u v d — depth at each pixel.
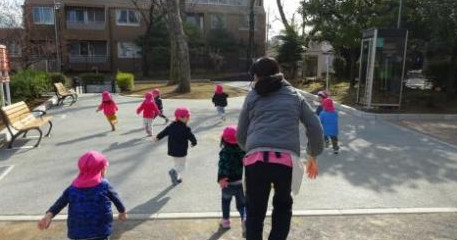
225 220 4.84
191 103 17.81
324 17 21.58
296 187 3.35
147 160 8.09
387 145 9.61
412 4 17.02
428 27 16.55
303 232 4.75
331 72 30.58
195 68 46.50
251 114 3.52
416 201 5.86
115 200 3.74
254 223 3.38
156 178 6.91
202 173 7.17
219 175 4.65
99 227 3.58
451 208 5.58
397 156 8.55
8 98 12.54
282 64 33.16
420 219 5.19
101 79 28.64
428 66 19.25
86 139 10.13
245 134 3.61
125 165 7.72
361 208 5.56
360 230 4.83
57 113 14.69
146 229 4.84
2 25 31.52
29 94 17.11
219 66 47.25
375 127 12.06
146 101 10.44
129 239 4.57
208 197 5.96
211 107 16.47
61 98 17.73
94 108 15.97
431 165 7.84
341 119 13.55
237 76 40.84
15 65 31.62
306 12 22.09
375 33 14.84
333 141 8.71
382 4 18.75
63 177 7.02
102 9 45.84
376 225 4.98
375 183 6.68
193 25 45.22
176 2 22.06
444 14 15.27
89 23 45.34
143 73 44.22
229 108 16.19
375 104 15.25
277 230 3.43
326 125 8.59
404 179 6.93
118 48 46.53
